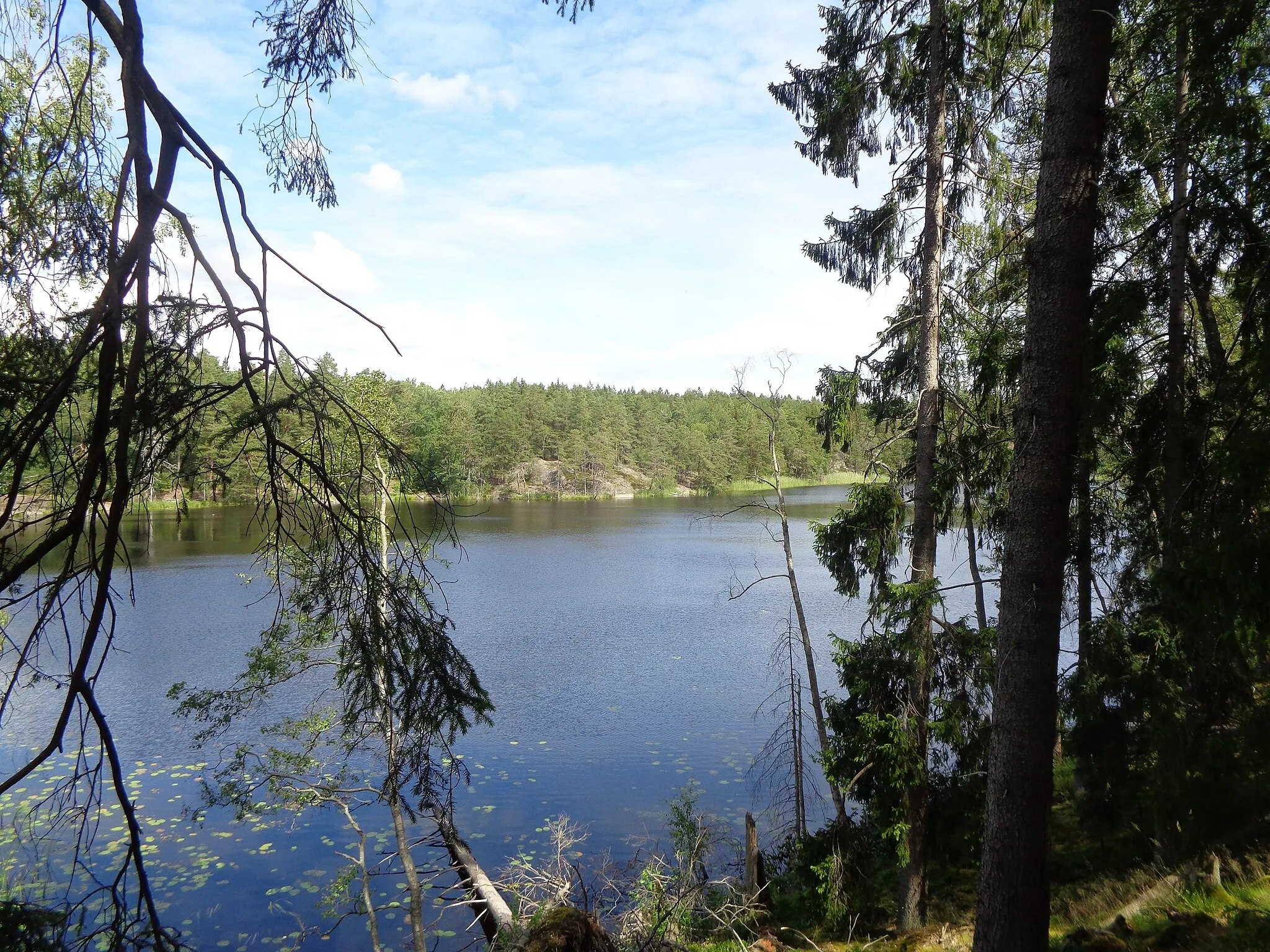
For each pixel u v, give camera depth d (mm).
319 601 3250
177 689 10188
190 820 13070
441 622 3479
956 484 9523
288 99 3129
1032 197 8906
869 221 10031
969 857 10945
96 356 2439
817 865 10008
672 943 7707
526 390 97500
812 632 27703
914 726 8820
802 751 17266
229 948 9852
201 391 2438
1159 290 6570
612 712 19734
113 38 2205
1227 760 5691
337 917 10758
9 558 2230
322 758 14727
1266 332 4844
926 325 9328
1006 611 5066
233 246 2422
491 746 17516
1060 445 4867
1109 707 8625
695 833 11422
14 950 2088
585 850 12695
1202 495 5863
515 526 63375
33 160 2605
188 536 30391
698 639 26953
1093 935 6371
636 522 66188
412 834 13281
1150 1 5785
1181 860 6504
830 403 9891
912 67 9008
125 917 2318
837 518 10078
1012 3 7934
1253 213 5668
